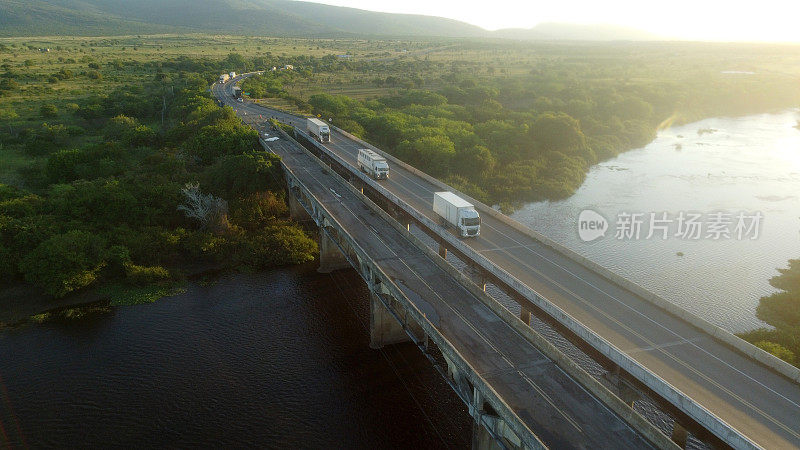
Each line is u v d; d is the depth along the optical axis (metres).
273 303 68.62
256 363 56.22
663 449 32.50
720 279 74.00
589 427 34.91
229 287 72.94
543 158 131.12
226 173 96.06
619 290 53.19
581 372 39.06
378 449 45.56
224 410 49.50
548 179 119.88
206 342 59.84
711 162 138.38
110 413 48.91
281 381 53.50
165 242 79.50
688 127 188.75
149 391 51.78
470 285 52.72
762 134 175.75
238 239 83.12
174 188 90.62
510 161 128.62
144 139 122.25
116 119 139.75
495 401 35.88
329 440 46.38
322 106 162.75
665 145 159.62
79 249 72.06
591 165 136.00
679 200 109.00
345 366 56.03
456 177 116.88
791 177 124.00
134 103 159.75
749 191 114.25
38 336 60.97
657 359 41.84
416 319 47.75
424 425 48.25
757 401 37.03
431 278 55.69
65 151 105.31
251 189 94.12
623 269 76.88
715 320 63.50
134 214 83.69
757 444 33.06
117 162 106.12
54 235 74.62
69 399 50.50
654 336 45.03
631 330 45.84
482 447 40.38
